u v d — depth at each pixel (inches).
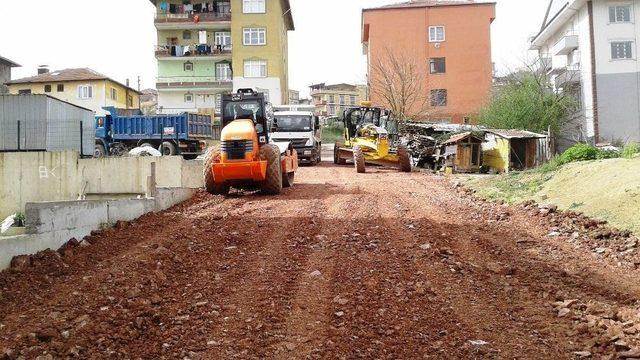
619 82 1411.2
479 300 242.4
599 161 565.3
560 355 182.9
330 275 280.4
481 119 1439.5
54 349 187.8
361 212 475.2
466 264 302.4
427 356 181.3
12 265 284.2
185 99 1990.7
